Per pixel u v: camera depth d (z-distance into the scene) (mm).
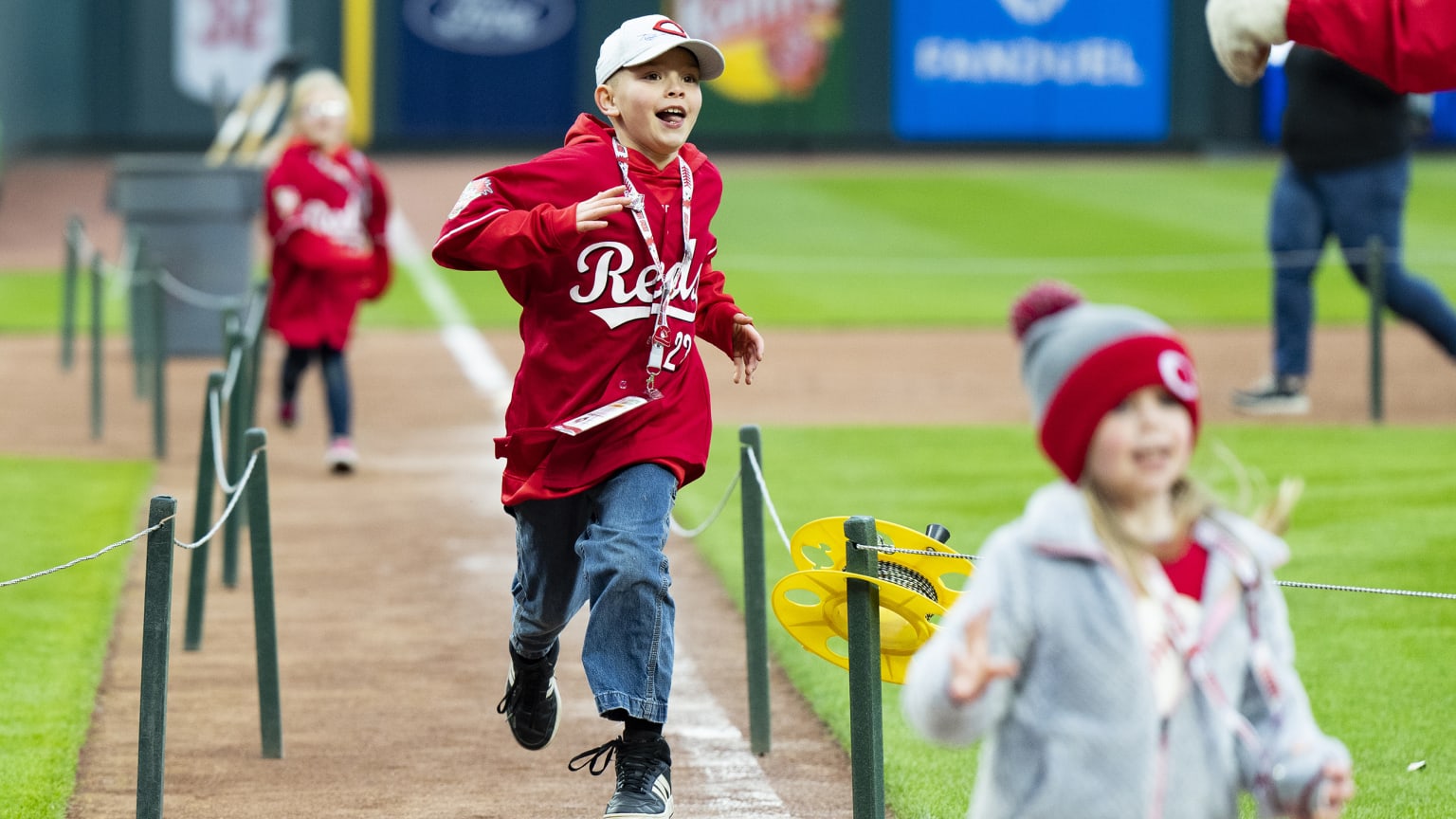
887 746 17594
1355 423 35594
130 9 99062
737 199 79125
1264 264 60625
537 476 14617
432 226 72062
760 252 64312
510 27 101188
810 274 59656
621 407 14281
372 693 19781
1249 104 103000
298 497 29797
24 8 96688
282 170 31594
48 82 99312
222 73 99500
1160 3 102688
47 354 45562
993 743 9516
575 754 17828
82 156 98625
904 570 14211
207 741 18094
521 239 13719
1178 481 9547
